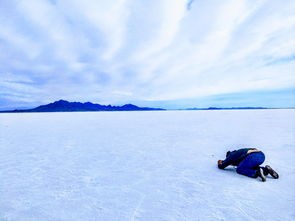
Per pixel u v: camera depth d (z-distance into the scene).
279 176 4.31
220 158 5.87
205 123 17.27
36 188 3.90
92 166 5.30
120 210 3.04
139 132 11.99
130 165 5.34
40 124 19.16
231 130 12.02
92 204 3.24
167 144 8.05
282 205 3.09
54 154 6.66
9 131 13.39
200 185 3.94
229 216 2.82
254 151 4.41
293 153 6.12
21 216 2.90
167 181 4.18
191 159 5.80
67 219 2.81
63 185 4.04
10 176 4.57
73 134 11.52
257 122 17.08
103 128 14.65
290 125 13.95
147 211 3.00
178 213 2.93
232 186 3.85
